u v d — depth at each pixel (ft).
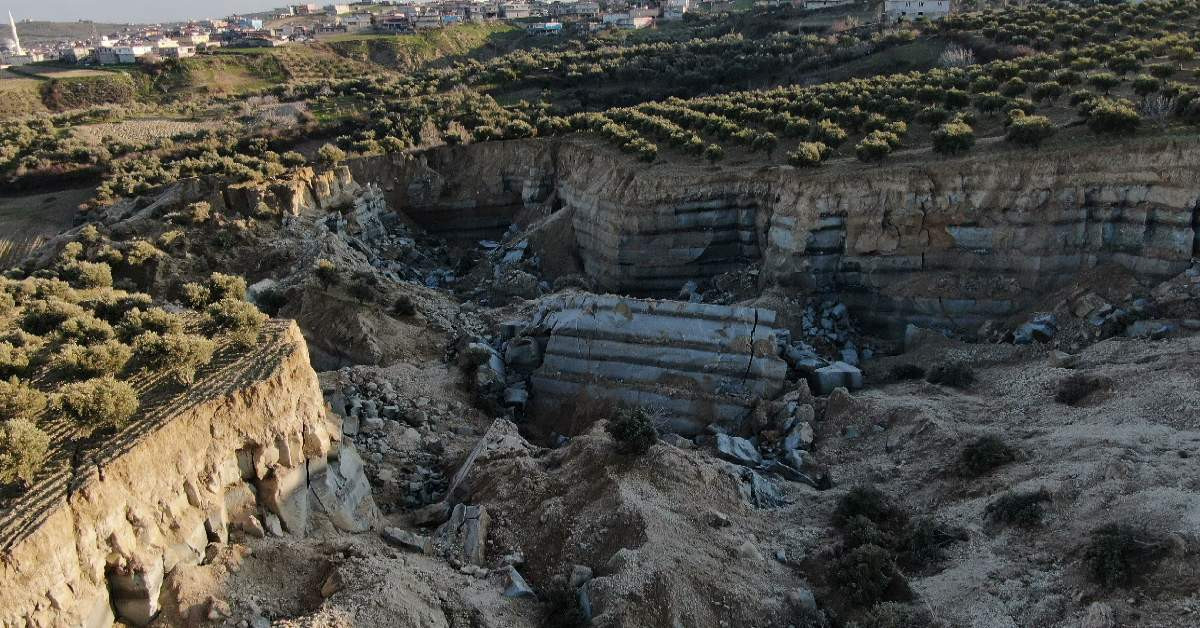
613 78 301.22
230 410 64.64
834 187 151.33
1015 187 141.59
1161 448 81.15
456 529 78.02
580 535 75.41
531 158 220.43
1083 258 139.44
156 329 78.89
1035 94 173.78
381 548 70.69
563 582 70.59
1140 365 103.65
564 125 225.76
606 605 65.16
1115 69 187.21
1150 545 65.31
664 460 84.99
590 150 204.03
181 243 163.32
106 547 54.90
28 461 55.26
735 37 339.16
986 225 143.84
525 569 74.23
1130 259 135.74
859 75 265.13
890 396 113.80
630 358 123.65
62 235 181.37
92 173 242.37
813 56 282.97
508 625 64.49
